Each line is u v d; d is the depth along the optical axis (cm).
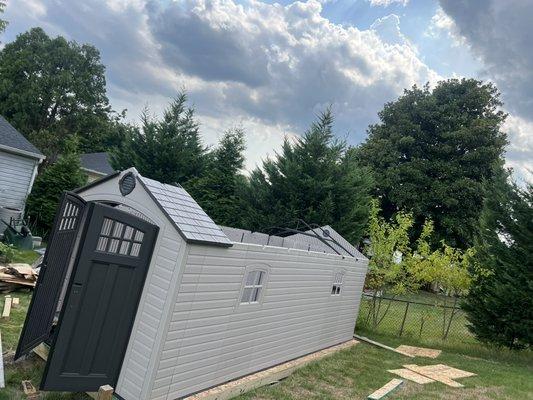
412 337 1322
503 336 1222
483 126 2820
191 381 581
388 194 2919
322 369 855
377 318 1441
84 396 543
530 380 955
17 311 852
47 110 4100
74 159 1947
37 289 599
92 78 4278
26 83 3975
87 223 503
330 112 1822
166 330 521
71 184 1911
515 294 1162
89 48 4281
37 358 625
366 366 926
